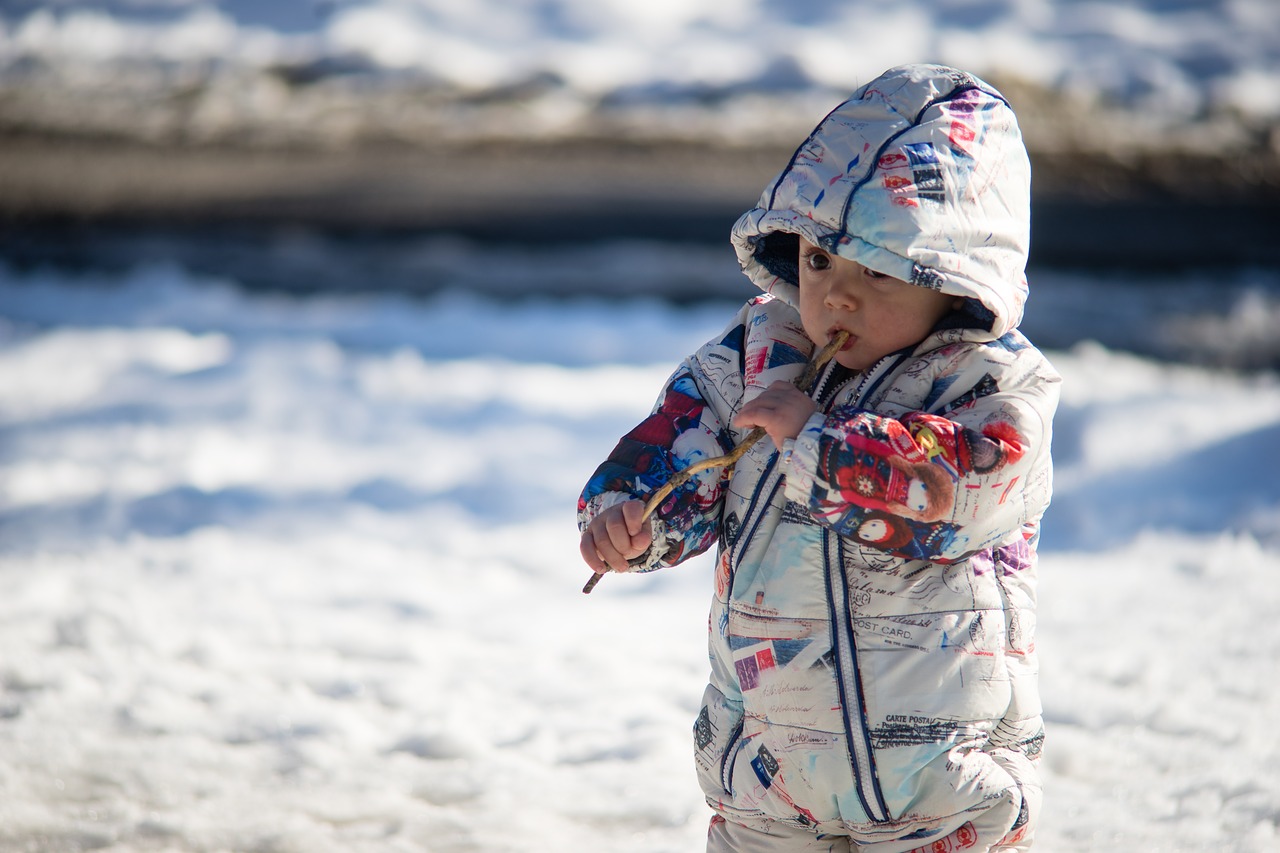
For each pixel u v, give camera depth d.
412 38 53.91
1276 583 9.76
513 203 35.84
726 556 4.96
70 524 11.68
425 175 39.53
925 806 4.71
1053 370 4.78
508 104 48.50
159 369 17.45
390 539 11.51
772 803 4.90
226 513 12.09
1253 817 6.33
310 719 7.57
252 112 47.88
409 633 9.15
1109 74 49.06
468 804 6.66
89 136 44.53
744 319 5.31
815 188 4.72
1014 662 4.86
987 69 49.34
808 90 49.25
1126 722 7.47
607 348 19.94
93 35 54.06
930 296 4.77
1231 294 25.69
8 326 20.66
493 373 17.84
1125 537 11.17
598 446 14.48
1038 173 39.44
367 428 15.13
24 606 9.34
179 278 24.70
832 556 4.73
